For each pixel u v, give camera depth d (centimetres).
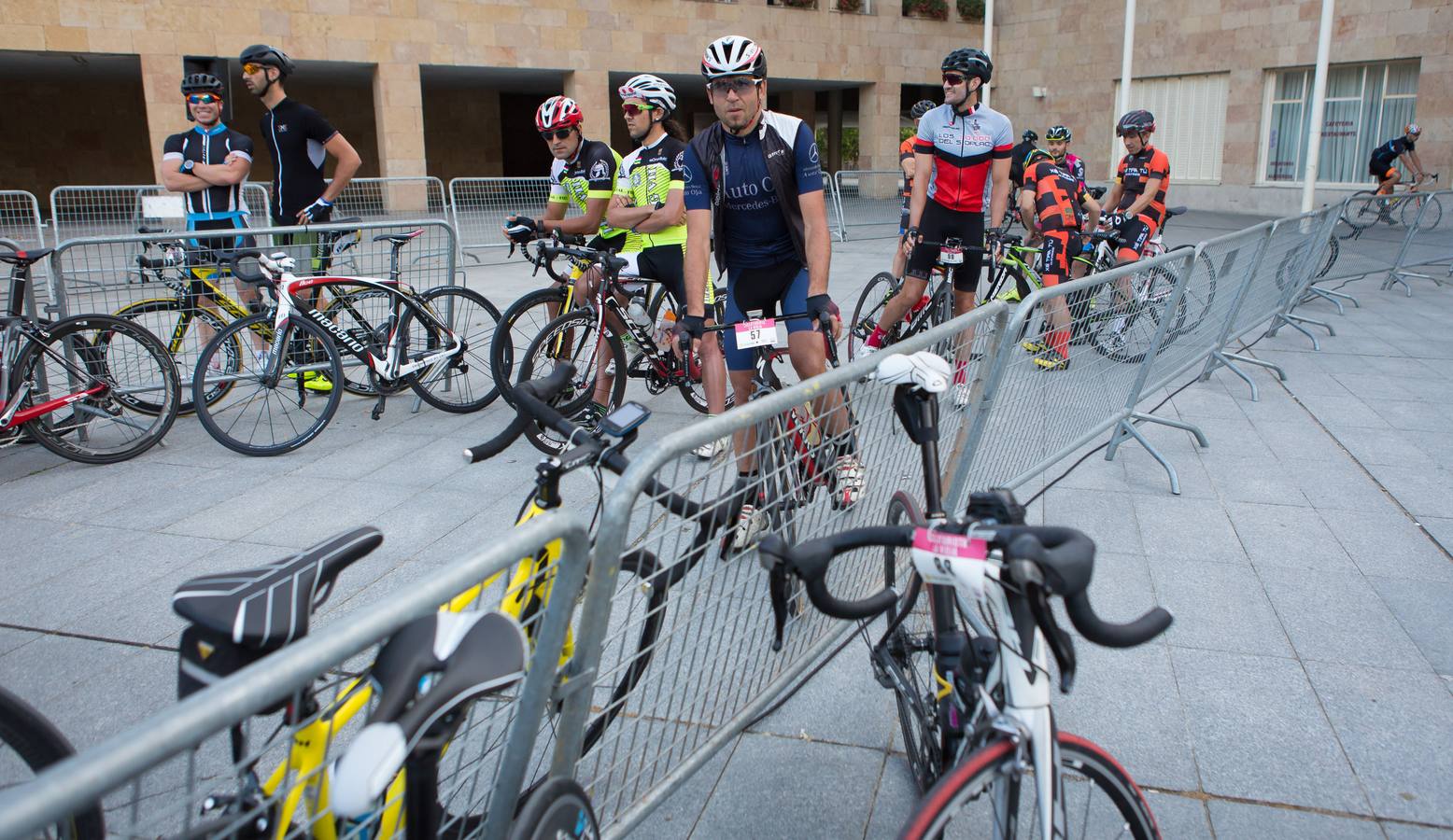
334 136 558
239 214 564
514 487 417
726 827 217
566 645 180
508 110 2752
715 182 354
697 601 191
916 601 234
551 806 148
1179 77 1998
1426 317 798
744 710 219
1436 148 1680
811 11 2166
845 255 1251
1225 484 415
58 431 444
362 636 105
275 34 1738
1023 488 411
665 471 368
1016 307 287
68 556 349
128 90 2284
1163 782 227
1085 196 718
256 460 455
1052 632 129
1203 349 525
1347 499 397
